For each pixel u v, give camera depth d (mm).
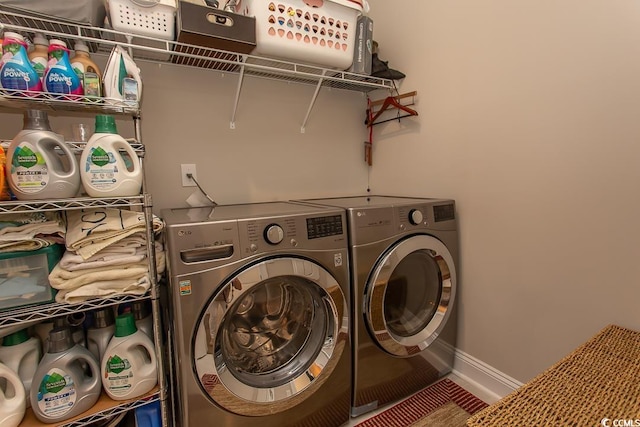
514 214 1428
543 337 1366
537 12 1285
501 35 1415
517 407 816
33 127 896
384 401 1492
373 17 2121
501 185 1468
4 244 877
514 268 1447
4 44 870
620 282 1130
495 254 1517
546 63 1272
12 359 993
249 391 1132
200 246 998
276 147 1885
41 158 885
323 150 2057
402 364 1519
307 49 1431
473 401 1535
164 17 1186
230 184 1755
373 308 1351
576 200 1223
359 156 2209
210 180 1695
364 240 1323
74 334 1121
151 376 1085
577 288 1245
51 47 933
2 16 997
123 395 1045
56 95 904
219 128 1699
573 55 1192
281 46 1372
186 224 984
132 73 1064
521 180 1391
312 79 1836
